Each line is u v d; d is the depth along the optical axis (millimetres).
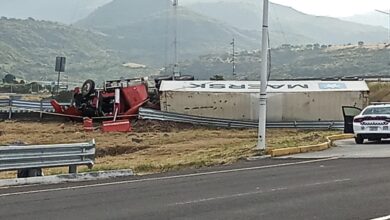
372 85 66438
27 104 48375
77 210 11555
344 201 12117
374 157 21156
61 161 16688
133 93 44969
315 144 25156
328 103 44375
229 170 18516
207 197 12977
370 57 138375
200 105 44750
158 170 19719
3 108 50125
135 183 15789
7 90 103312
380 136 26234
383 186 14047
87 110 44594
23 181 15773
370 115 26594
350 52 148500
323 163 19672
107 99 45000
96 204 12258
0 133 37562
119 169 18828
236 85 45469
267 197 12859
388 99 61000
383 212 10867
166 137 36500
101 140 34344
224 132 40125
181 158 24031
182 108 44812
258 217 10594
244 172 17812
